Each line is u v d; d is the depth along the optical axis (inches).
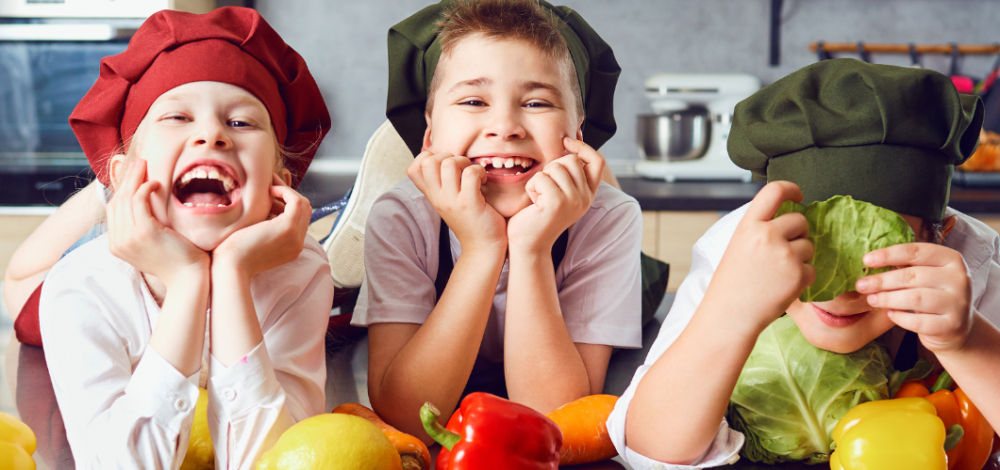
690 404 23.7
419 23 36.9
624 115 119.0
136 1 94.2
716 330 22.9
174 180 25.7
